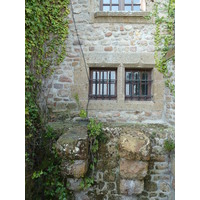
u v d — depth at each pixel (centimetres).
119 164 269
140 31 329
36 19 266
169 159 279
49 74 327
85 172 243
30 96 252
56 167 257
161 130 287
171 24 318
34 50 273
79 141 233
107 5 341
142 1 342
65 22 326
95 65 331
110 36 330
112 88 342
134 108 331
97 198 276
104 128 284
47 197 260
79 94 332
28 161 234
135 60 329
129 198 277
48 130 277
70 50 331
